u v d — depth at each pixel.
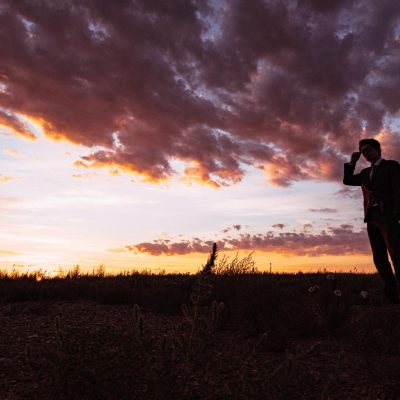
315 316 5.37
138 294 7.41
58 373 2.74
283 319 5.07
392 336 4.35
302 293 7.48
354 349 4.35
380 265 7.16
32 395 3.05
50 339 4.57
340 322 4.97
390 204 6.90
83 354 2.74
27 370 3.58
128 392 2.59
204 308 5.57
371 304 6.58
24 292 7.79
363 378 3.53
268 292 5.76
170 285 7.65
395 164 7.02
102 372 2.61
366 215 7.19
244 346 4.34
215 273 7.20
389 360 3.92
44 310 6.45
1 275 10.40
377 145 7.21
